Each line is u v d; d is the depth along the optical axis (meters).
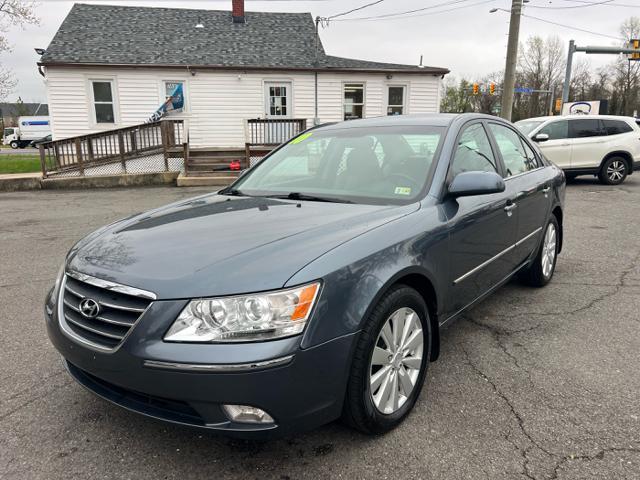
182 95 16.47
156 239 2.49
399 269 2.40
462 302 3.17
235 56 17.09
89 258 2.42
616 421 2.58
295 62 17.11
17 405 2.80
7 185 13.12
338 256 2.21
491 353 3.40
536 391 2.90
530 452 2.35
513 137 4.37
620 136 12.34
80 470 2.26
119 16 18.56
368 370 2.29
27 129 49.88
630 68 58.00
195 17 19.28
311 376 2.04
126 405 2.18
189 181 13.13
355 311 2.18
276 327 1.98
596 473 2.19
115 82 16.06
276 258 2.15
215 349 1.94
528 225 4.12
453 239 2.89
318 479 2.19
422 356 2.71
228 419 1.99
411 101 17.80
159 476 2.22
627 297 4.49
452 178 3.10
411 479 2.18
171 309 2.00
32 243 6.80
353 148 3.53
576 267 5.47
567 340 3.59
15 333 3.79
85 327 2.21
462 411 2.70
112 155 14.09
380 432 2.46
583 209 9.17
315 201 3.08
